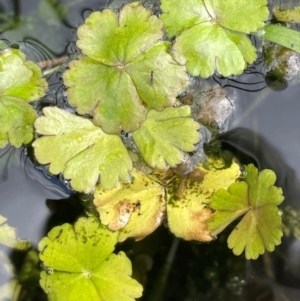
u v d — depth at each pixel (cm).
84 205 32
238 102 34
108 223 32
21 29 34
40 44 34
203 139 33
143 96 31
